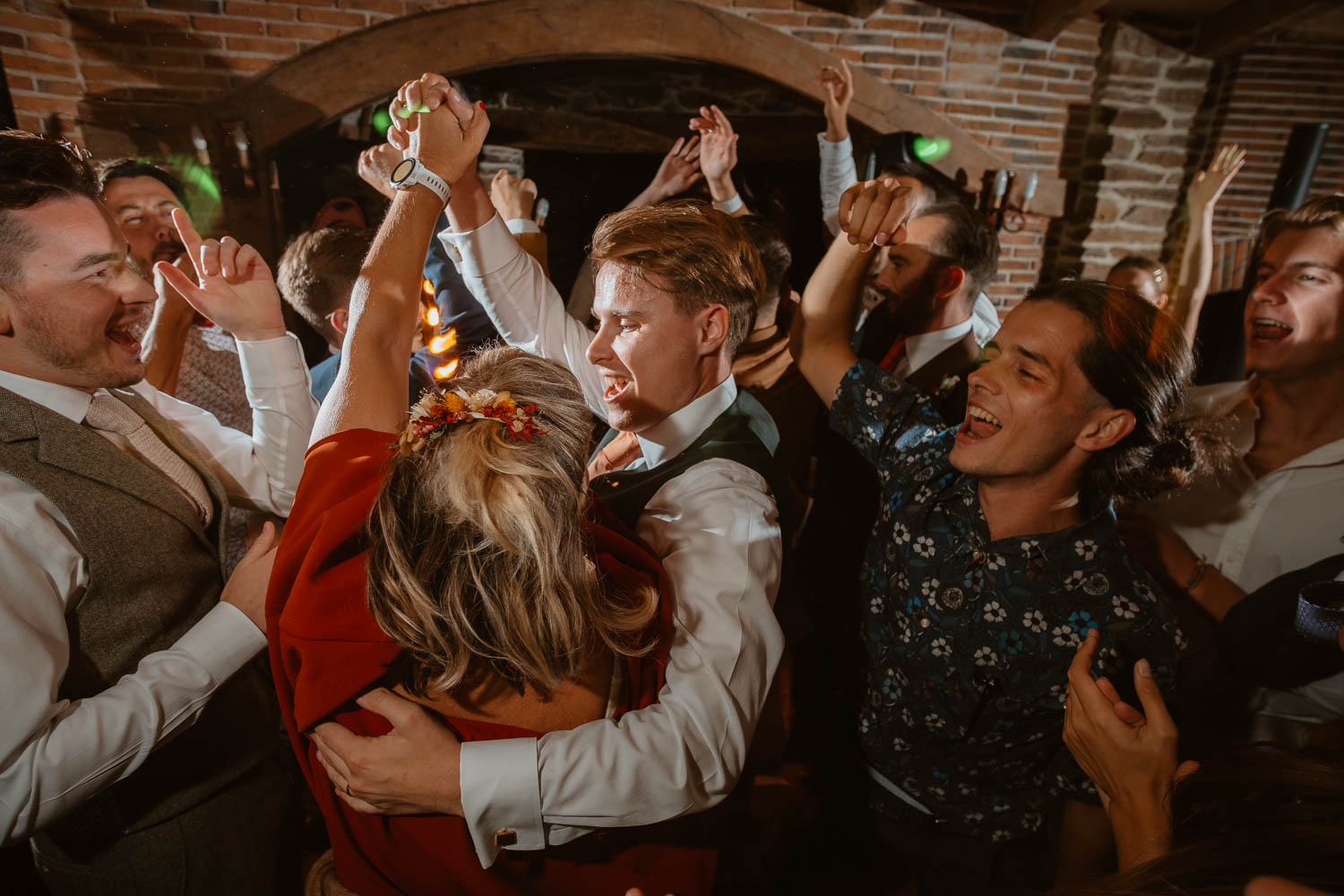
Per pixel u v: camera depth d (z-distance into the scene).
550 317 1.38
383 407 0.89
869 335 2.11
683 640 0.82
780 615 1.21
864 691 1.15
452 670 0.65
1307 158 3.01
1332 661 1.15
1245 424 1.35
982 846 1.06
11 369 0.89
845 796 1.25
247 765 1.11
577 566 0.67
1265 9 3.27
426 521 0.64
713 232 0.98
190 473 1.08
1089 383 0.88
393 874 0.76
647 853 0.84
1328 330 1.20
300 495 0.81
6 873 1.07
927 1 3.58
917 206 1.80
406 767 0.69
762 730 1.42
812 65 3.65
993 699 0.98
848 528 1.82
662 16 3.49
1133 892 0.43
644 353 0.98
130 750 0.81
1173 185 3.87
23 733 0.73
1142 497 0.98
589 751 0.72
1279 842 0.41
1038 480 0.96
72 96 3.21
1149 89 3.72
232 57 3.30
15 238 0.81
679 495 0.96
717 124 2.19
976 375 0.97
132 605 0.92
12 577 0.77
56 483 0.85
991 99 3.77
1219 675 1.36
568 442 0.68
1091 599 0.93
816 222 5.56
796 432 1.82
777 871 1.37
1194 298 2.60
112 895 0.98
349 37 3.35
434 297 1.82
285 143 3.48
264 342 1.17
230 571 1.60
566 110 4.36
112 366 0.94
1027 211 3.94
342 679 0.68
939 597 1.00
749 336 1.81
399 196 1.00
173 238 2.18
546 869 0.79
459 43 3.42
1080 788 0.96
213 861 1.05
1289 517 1.28
